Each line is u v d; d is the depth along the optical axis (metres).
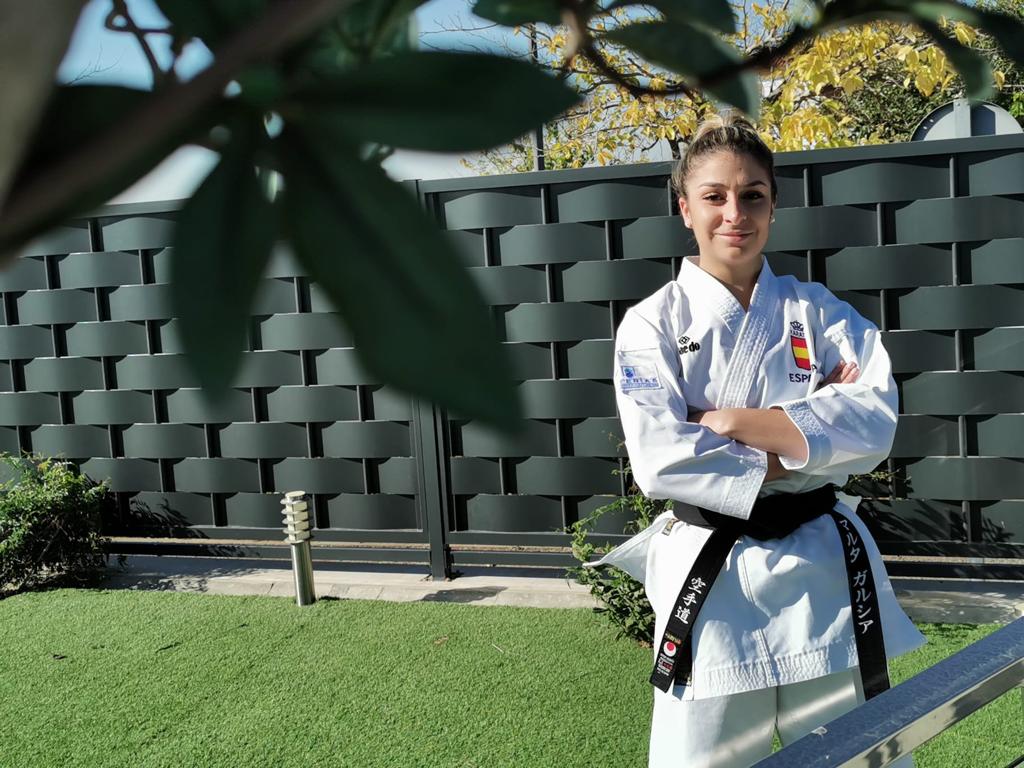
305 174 0.19
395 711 2.94
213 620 3.79
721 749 1.84
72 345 4.37
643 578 2.06
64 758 2.76
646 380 1.97
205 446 4.32
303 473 4.23
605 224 3.74
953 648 3.21
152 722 2.95
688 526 1.92
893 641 1.87
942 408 3.57
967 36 1.17
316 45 0.20
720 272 2.02
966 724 2.63
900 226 3.54
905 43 4.42
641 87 0.25
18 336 4.42
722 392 1.99
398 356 0.18
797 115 4.88
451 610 3.77
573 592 3.85
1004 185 3.41
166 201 4.13
